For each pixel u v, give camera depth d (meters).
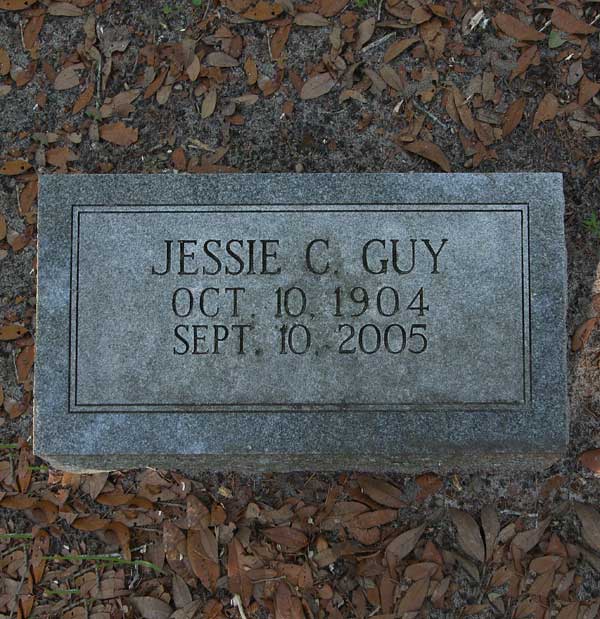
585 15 1.56
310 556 1.50
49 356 1.42
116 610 1.50
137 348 1.43
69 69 1.56
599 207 1.54
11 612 1.50
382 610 1.49
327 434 1.42
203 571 1.49
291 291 1.43
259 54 1.56
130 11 1.57
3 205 1.56
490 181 1.44
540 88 1.55
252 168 1.55
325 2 1.56
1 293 1.55
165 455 1.42
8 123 1.56
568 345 1.53
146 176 1.44
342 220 1.43
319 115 1.55
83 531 1.52
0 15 1.57
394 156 1.55
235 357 1.43
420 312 1.43
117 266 1.43
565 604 1.48
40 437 1.42
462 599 1.49
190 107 1.56
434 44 1.56
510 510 1.51
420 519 1.51
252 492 1.52
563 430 1.42
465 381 1.42
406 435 1.42
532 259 1.43
